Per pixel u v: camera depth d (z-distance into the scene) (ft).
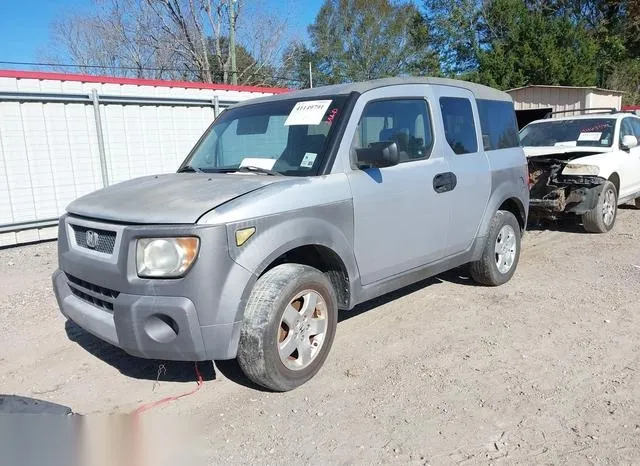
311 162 13.00
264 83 104.06
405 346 14.42
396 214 14.16
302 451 10.02
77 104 30.73
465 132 17.21
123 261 10.80
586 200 26.86
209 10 92.32
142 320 10.57
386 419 10.96
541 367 13.03
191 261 10.41
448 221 16.03
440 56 132.67
